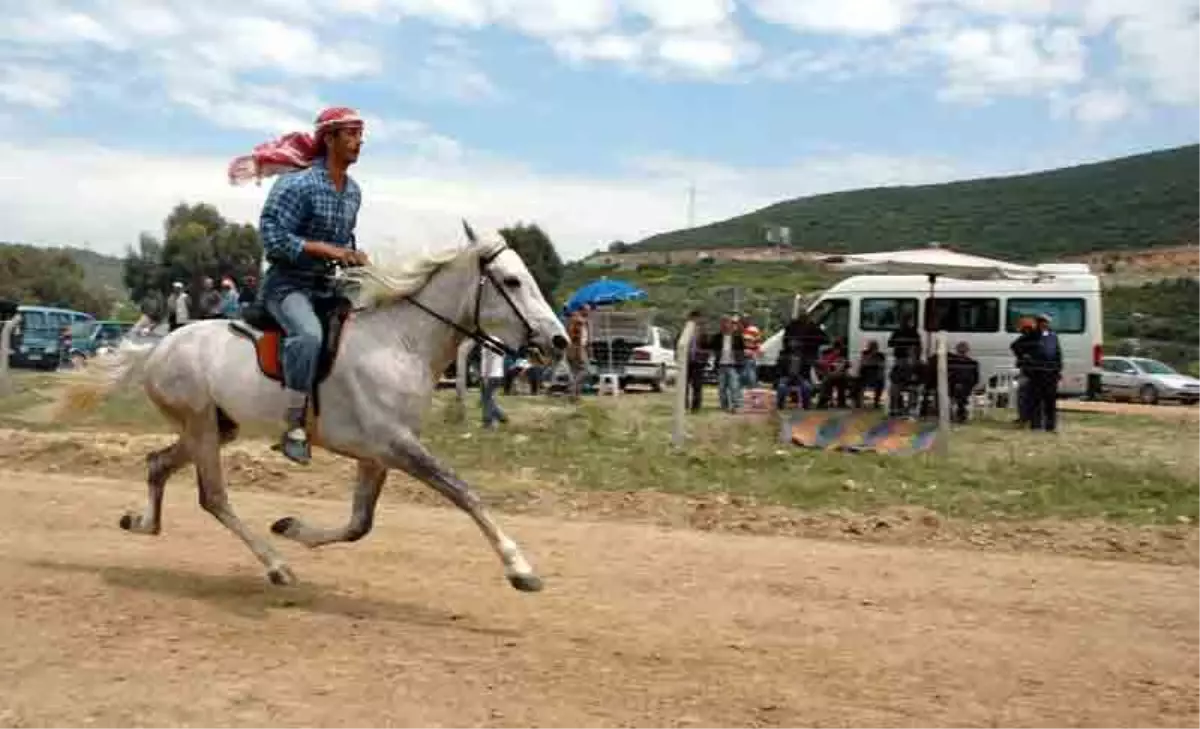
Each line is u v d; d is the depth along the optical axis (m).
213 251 65.06
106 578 8.45
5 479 13.73
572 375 23.83
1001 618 8.01
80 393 8.91
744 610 8.04
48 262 81.81
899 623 7.79
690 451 15.35
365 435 7.71
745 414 19.94
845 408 21.66
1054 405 19.50
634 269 90.69
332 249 7.75
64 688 5.94
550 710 5.76
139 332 9.34
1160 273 82.56
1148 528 11.20
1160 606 8.43
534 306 7.84
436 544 10.25
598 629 7.41
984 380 26.00
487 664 6.52
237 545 9.98
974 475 13.78
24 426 17.34
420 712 5.68
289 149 7.94
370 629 7.23
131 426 17.28
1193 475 13.45
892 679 6.48
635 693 6.07
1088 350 26.00
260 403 7.99
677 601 8.28
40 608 7.50
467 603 8.06
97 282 141.88
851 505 12.37
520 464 14.76
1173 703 6.18
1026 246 102.19
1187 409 28.62
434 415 19.22
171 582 8.41
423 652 6.73
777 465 14.45
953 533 11.15
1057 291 26.06
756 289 73.56
